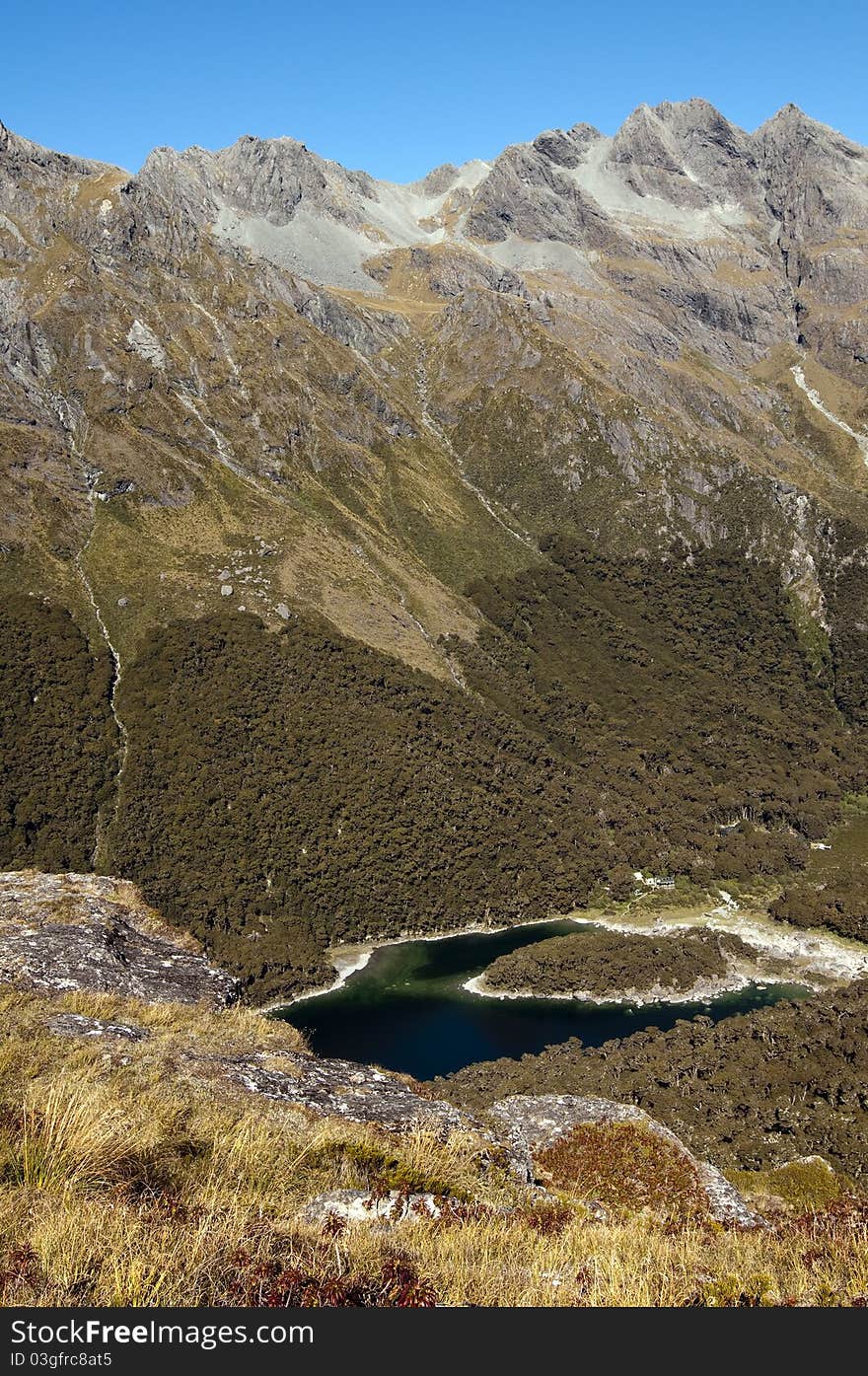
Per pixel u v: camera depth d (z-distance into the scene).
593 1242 16.48
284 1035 26.42
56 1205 12.74
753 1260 15.77
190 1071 19.67
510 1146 22.19
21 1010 21.67
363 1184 17.11
